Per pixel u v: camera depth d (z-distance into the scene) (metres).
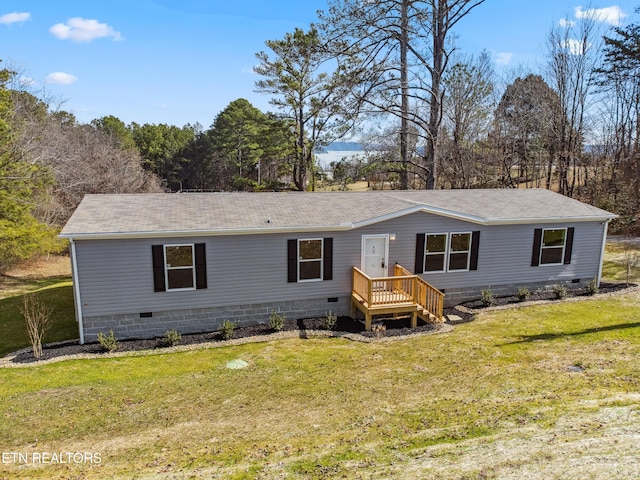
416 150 30.05
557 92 28.83
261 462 5.92
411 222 13.80
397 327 13.05
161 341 11.91
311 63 28.08
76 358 10.85
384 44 22.77
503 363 9.56
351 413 7.60
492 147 31.58
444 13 21.97
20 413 8.11
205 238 12.09
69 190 26.91
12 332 12.83
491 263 14.91
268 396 8.57
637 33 26.34
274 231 12.44
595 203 28.34
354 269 13.37
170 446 6.72
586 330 11.60
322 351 11.08
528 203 16.19
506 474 4.99
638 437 5.62
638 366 8.66
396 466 5.46
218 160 56.97
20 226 18.47
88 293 11.59
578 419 6.35
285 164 34.81
